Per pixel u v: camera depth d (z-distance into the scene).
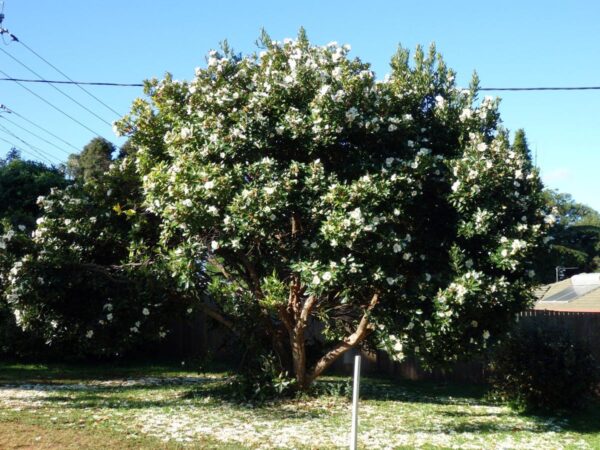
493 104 10.48
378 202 8.67
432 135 10.51
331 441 8.27
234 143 9.38
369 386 14.16
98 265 11.04
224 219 8.98
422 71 11.04
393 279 8.69
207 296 12.62
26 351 16.83
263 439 8.27
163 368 16.95
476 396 13.09
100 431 8.40
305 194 9.20
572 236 46.94
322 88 9.37
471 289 8.27
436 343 8.75
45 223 11.16
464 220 9.16
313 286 8.66
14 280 10.62
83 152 35.00
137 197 11.76
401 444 8.27
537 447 8.38
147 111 11.03
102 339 11.34
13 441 7.75
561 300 27.31
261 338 11.73
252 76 10.40
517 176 9.23
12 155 35.69
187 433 8.45
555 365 10.77
